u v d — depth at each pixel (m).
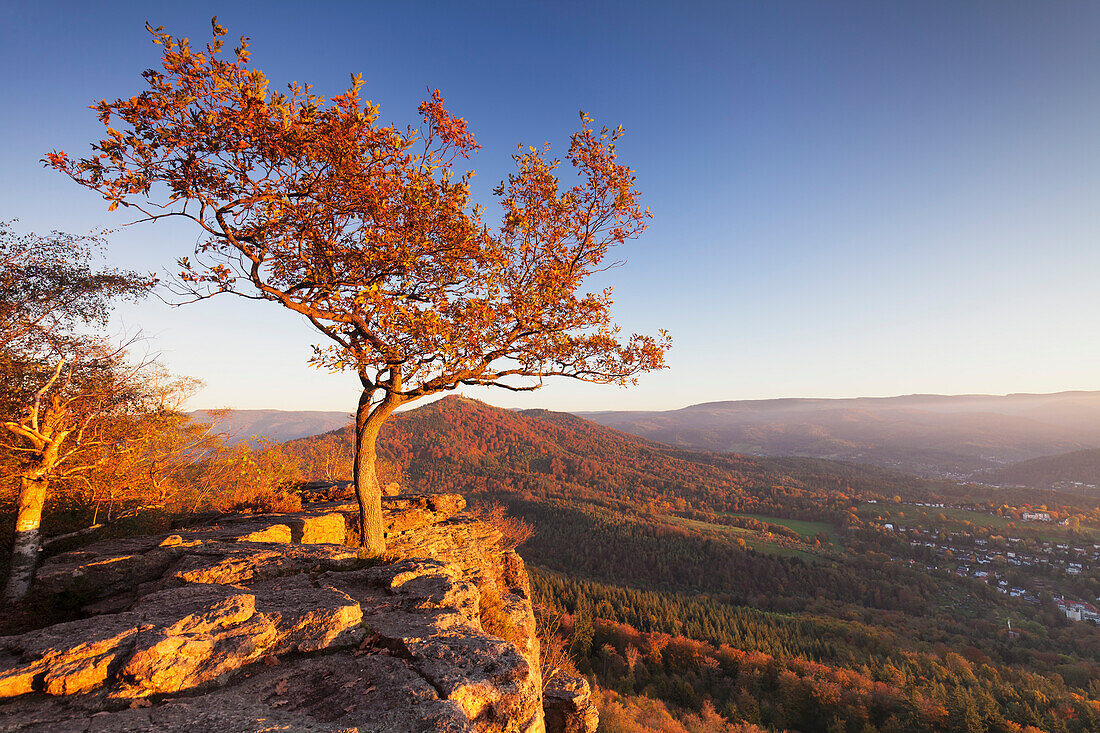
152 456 12.38
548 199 11.76
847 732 60.78
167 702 3.86
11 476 8.66
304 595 6.48
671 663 70.75
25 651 4.36
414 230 9.92
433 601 6.79
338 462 29.05
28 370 9.60
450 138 9.61
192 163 7.89
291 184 8.90
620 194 11.90
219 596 6.00
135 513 12.46
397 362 10.36
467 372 11.28
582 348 12.12
